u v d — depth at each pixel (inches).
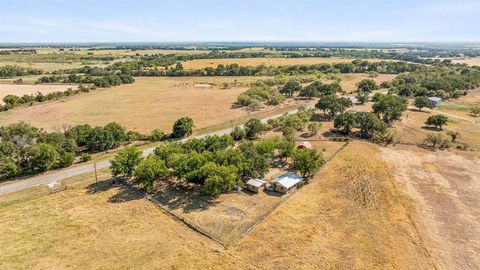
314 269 1755.7
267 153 3019.2
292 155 3061.0
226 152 2755.9
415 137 4057.6
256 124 4018.2
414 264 1824.6
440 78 7258.9
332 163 3193.9
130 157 2753.4
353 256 1867.6
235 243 1971.0
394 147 3713.1
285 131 3875.5
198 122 4726.9
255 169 2775.6
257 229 2114.9
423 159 3361.2
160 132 4001.0
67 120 4776.1
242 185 2657.5
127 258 1833.2
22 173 2982.3
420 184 2797.7
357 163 3181.6
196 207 2399.1
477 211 2388.0
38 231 2091.5
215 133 4239.7
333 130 4308.6
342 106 4945.9
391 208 2400.3
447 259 1876.2
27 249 1907.0
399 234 2090.3
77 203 2463.1
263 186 2655.0
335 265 1790.1
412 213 2341.3
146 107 5570.9
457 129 4409.5
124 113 5182.1
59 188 2706.7
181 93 6707.7
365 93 6245.1
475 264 1843.0
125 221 2212.1
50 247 1929.1
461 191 2684.5
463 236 2094.0
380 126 3917.3
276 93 6338.6
